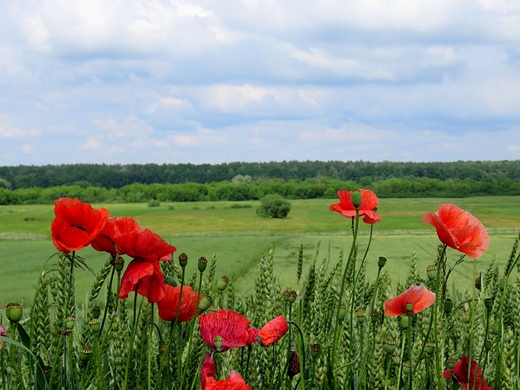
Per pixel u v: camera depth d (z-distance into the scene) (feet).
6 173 443.73
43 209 331.57
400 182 372.99
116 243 4.27
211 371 4.18
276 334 4.44
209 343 4.27
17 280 54.80
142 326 4.96
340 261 6.42
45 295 5.29
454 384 4.98
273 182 424.05
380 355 4.87
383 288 6.40
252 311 6.21
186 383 4.79
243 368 5.11
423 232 165.99
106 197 404.98
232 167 453.17
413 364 5.16
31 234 187.32
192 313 4.74
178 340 4.99
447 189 366.84
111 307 5.11
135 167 461.37
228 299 6.47
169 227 220.84
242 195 401.70
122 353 4.98
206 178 451.53
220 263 62.69
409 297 4.73
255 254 77.41
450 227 4.74
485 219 220.23
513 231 153.07
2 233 191.42
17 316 4.40
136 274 4.19
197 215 279.90
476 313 5.66
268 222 237.45
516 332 5.72
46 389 4.49
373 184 392.68
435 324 4.53
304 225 221.66
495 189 374.02
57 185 437.17
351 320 5.22
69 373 4.83
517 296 5.89
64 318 5.12
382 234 150.92
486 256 46.88
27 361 4.91
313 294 6.22
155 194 402.11
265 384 5.16
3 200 386.52
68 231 4.35
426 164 410.52
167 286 4.70
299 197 396.78
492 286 6.24
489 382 5.15
